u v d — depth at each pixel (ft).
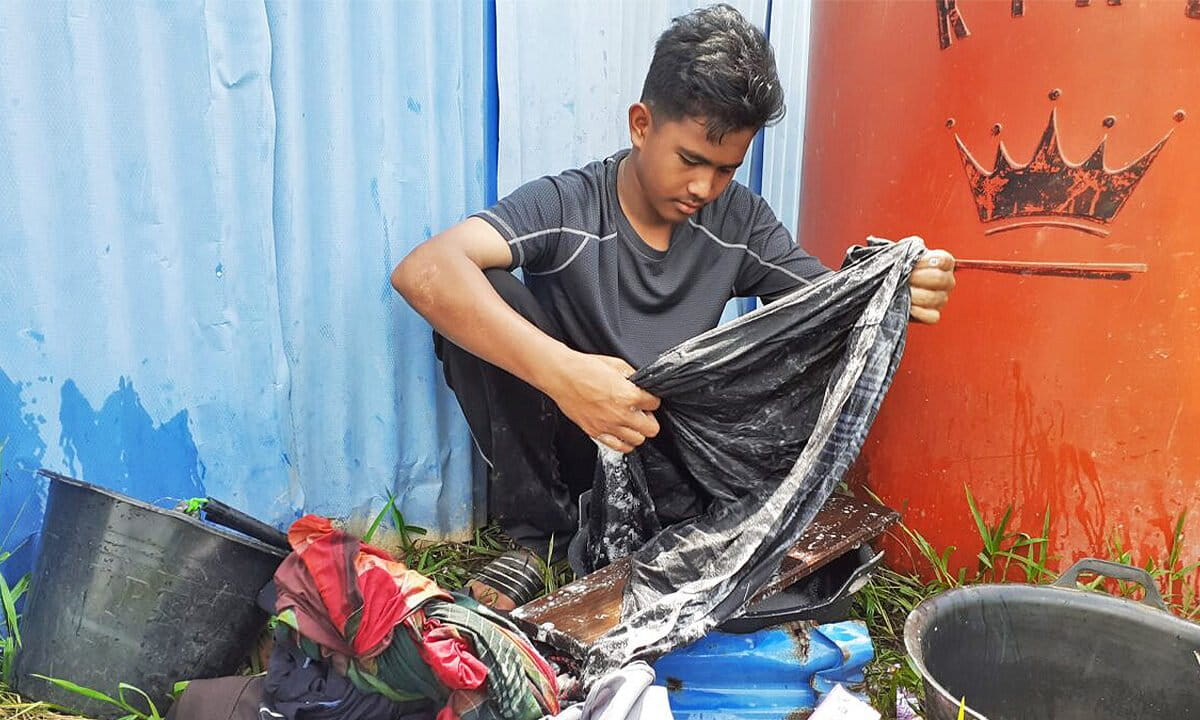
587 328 5.69
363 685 3.95
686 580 4.71
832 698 4.26
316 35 5.25
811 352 4.81
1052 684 4.48
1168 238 5.13
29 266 4.64
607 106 6.79
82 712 4.32
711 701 4.61
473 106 6.02
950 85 5.58
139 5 4.68
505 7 5.96
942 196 5.73
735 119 4.73
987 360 5.71
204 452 5.33
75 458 4.92
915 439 6.15
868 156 6.15
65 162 4.65
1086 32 5.09
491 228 5.23
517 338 4.82
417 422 6.16
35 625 4.36
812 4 6.77
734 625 4.68
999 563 5.89
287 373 5.53
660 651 4.27
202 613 4.37
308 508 5.85
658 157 5.01
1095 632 4.37
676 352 4.73
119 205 4.83
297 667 4.04
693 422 5.08
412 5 5.50
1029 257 5.45
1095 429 5.46
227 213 5.13
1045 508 5.67
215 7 4.87
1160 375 5.28
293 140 5.33
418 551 6.22
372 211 5.65
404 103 5.64
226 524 4.60
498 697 3.82
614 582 4.91
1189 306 5.18
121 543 4.25
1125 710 4.34
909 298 4.63
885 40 5.92
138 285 4.96
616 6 6.68
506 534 6.28
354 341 5.78
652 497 5.50
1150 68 5.00
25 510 4.82
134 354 5.01
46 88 4.54
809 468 4.56
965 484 5.94
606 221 5.59
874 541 6.35
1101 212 5.23
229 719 4.03
